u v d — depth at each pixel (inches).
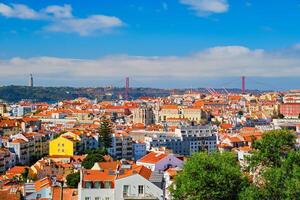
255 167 6131.9
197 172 5349.4
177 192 5344.5
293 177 5137.8
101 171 6363.2
